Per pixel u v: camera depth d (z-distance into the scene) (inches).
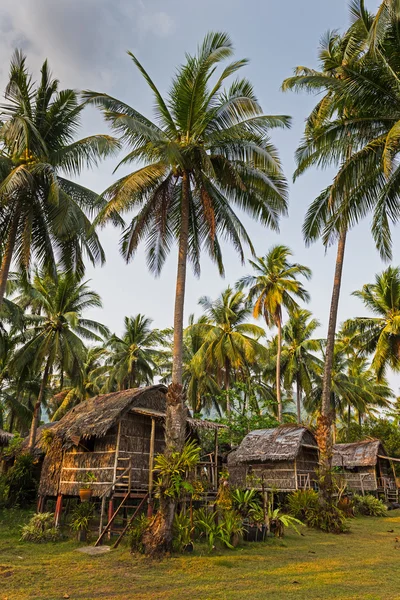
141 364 1561.3
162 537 421.1
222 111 521.0
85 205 736.3
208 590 311.1
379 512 914.7
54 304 1104.2
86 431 564.7
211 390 1501.0
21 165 624.1
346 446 1246.9
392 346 1237.7
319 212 656.4
